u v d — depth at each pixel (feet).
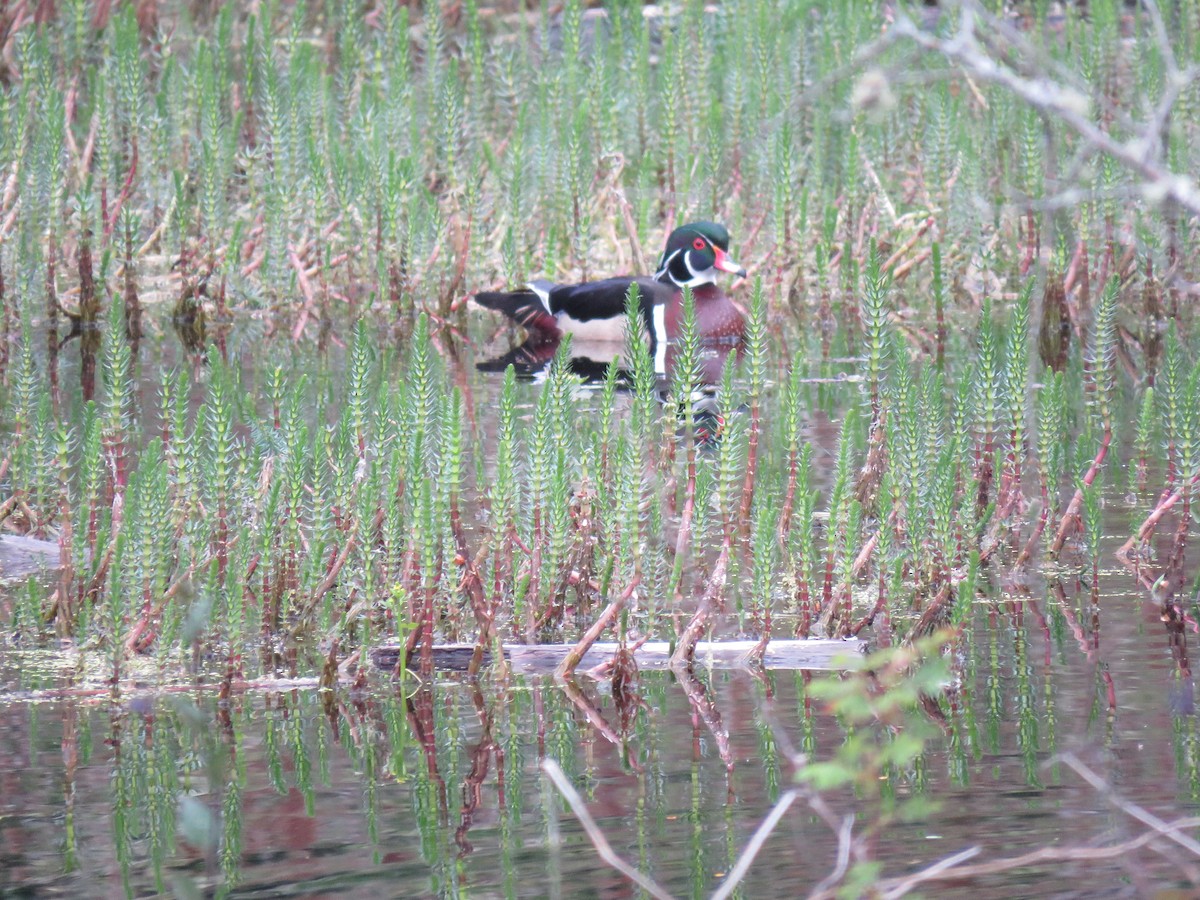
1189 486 38.52
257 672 34.65
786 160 76.43
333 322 75.56
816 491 38.60
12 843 25.88
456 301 76.33
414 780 28.32
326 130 83.30
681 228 74.33
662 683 33.53
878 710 22.76
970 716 30.86
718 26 92.58
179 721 31.58
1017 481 41.01
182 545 37.22
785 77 85.61
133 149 77.25
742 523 38.99
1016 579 39.93
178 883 24.22
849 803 26.76
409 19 104.01
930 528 39.22
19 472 45.14
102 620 36.60
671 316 73.20
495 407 58.59
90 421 39.63
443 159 83.61
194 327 73.10
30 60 79.61
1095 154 70.85
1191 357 63.10
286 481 39.17
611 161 83.41
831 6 85.76
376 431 45.60
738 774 28.17
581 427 52.44
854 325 73.61
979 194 77.05
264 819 26.71
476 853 25.07
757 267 79.46
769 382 62.95
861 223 77.66
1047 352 67.05
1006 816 25.96
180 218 74.33
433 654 34.91
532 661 34.83
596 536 38.81
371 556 35.42
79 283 76.54
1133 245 73.51
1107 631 35.88
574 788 27.76
